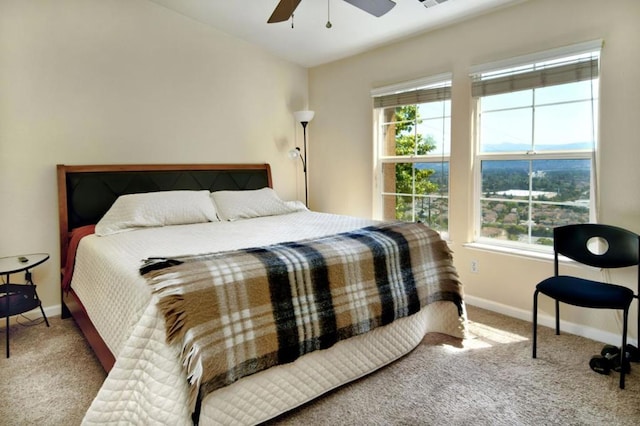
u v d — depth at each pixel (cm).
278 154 446
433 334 265
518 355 235
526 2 273
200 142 385
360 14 319
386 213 394
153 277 160
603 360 215
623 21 232
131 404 145
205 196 344
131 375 146
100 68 324
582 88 257
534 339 231
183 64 368
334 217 342
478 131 315
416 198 365
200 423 148
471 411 183
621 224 241
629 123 234
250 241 243
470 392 198
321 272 192
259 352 164
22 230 299
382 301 213
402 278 228
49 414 186
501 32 288
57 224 313
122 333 172
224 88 396
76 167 315
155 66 352
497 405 187
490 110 306
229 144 405
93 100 322
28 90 294
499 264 299
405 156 371
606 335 248
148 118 352
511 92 289
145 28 344
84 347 256
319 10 319
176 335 144
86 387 209
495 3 282
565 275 260
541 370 217
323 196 457
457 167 323
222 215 342
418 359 232
